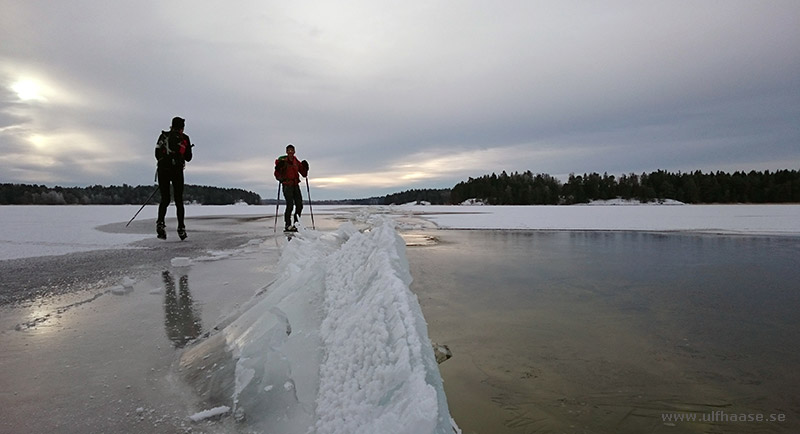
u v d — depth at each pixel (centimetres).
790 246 820
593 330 305
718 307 365
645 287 441
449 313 347
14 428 150
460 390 216
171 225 1037
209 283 368
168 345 230
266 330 215
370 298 222
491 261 611
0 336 239
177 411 167
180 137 685
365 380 163
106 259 486
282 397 173
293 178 909
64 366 202
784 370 238
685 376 231
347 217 1661
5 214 1543
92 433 149
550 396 210
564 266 570
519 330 307
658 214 2258
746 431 178
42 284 357
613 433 178
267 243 657
